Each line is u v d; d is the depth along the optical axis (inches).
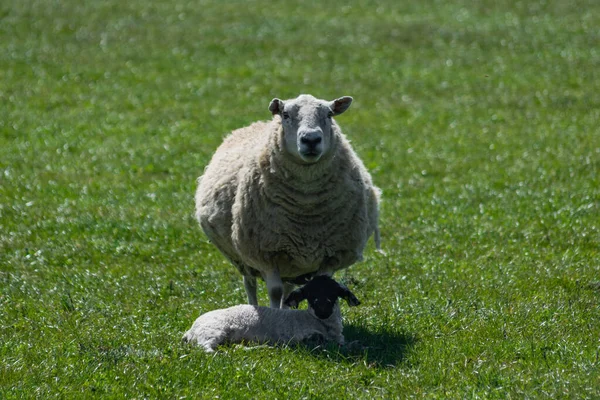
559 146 2423.7
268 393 864.9
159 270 1456.7
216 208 1193.4
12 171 2262.6
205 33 4200.3
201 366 922.1
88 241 1631.4
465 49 3878.0
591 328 1039.0
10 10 4453.7
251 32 4222.4
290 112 1080.8
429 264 1418.6
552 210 1753.2
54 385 876.6
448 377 893.8
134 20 4409.5
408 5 4741.6
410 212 1820.9
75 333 1079.6
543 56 3708.2
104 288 1339.8
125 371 909.2
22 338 1062.4
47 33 4114.2
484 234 1601.9
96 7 4616.1
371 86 3390.7
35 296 1294.3
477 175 2151.8
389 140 2635.3
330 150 1082.7
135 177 2234.3
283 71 3599.9
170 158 2423.7
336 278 1380.4
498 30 4160.9
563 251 1476.4
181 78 3511.3
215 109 3061.0
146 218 1804.9
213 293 1312.7
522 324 1058.7
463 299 1190.3
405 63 3700.8
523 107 3021.7
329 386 878.4
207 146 2561.5
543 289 1230.9
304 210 1088.2
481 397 829.8
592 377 849.5
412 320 1101.1
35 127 2800.2
